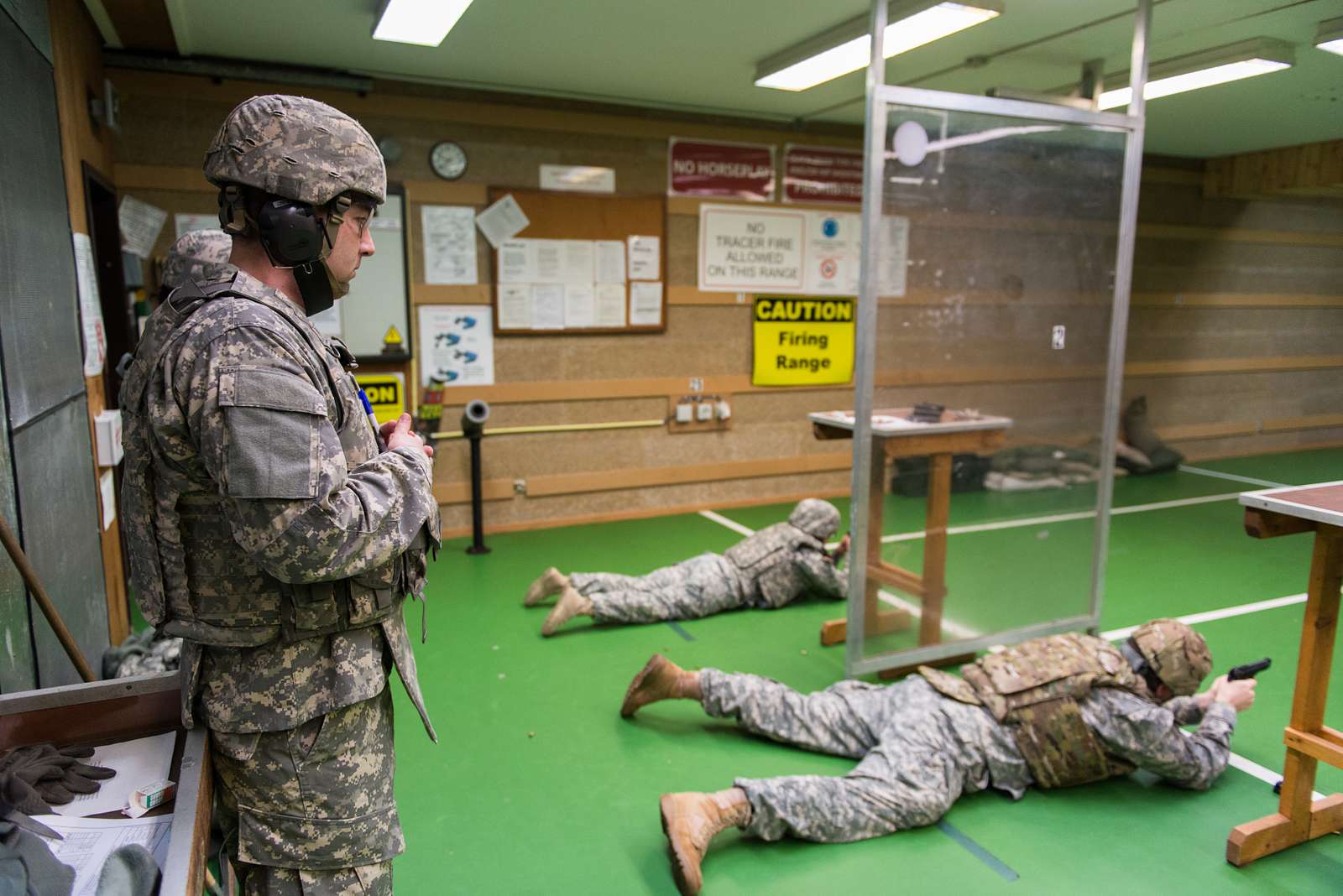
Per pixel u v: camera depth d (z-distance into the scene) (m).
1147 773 2.79
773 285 6.16
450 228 5.19
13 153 2.25
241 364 1.10
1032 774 2.57
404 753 2.84
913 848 2.36
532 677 3.42
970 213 3.22
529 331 5.48
